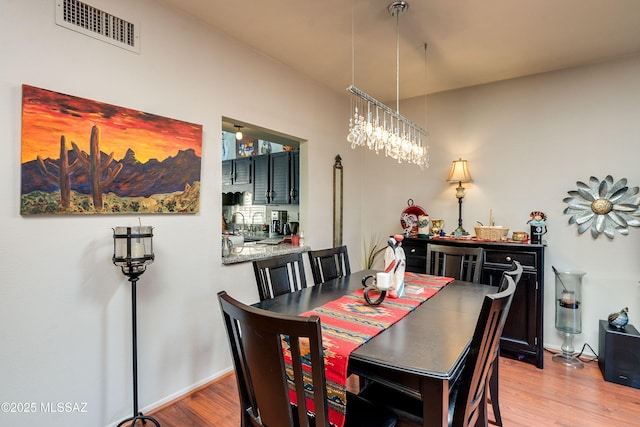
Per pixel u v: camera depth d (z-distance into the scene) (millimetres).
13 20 1512
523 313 2748
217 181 2418
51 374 1633
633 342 2367
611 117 2801
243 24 2326
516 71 3059
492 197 3336
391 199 3990
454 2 2027
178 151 2141
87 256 1753
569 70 2971
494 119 3330
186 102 2205
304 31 2414
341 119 3812
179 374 2191
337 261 2723
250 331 1012
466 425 1202
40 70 1588
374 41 2539
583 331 2895
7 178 1499
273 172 4961
